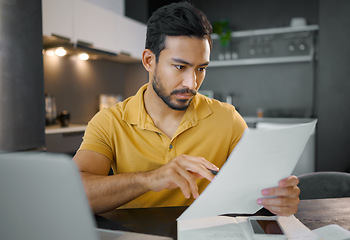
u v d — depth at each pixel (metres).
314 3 3.82
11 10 2.09
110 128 1.03
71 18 2.66
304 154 3.35
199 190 1.02
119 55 3.33
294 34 3.85
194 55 0.79
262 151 0.54
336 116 3.24
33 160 0.36
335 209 0.81
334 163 3.26
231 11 4.23
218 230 0.65
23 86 2.18
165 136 0.99
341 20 3.19
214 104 1.14
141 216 0.77
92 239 0.38
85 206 0.37
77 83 3.29
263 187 0.64
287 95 4.01
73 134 2.74
